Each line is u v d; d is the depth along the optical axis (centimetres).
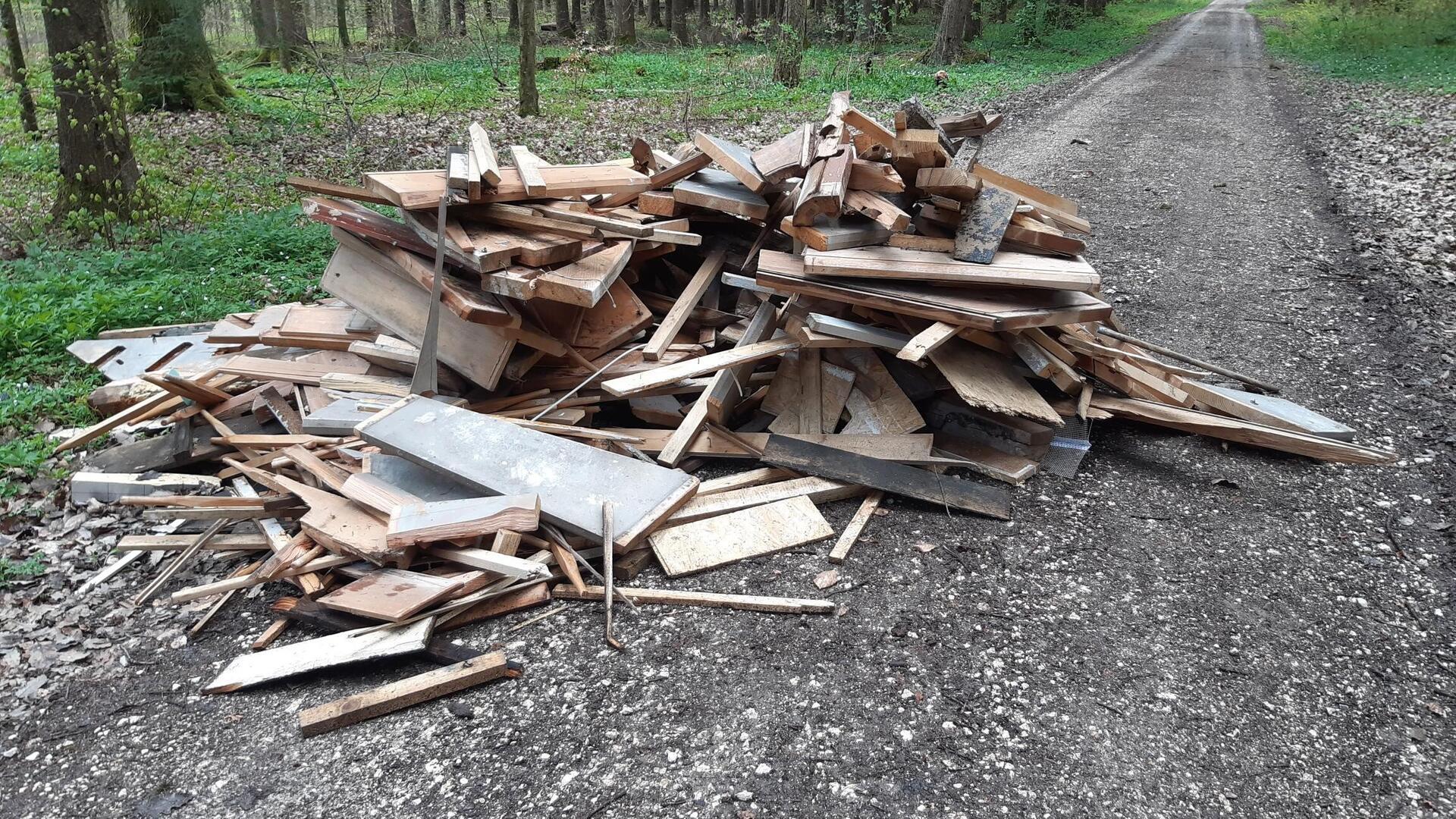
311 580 370
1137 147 1287
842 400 478
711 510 414
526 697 321
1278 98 1745
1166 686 327
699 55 2648
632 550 392
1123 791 283
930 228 496
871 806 276
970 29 2967
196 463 473
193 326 634
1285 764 295
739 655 339
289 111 1511
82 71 861
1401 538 414
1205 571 391
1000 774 288
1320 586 382
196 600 382
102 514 445
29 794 291
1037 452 466
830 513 432
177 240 817
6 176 1130
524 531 368
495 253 433
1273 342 627
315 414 438
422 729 309
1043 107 1683
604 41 3119
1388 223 889
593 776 287
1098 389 521
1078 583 382
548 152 1304
